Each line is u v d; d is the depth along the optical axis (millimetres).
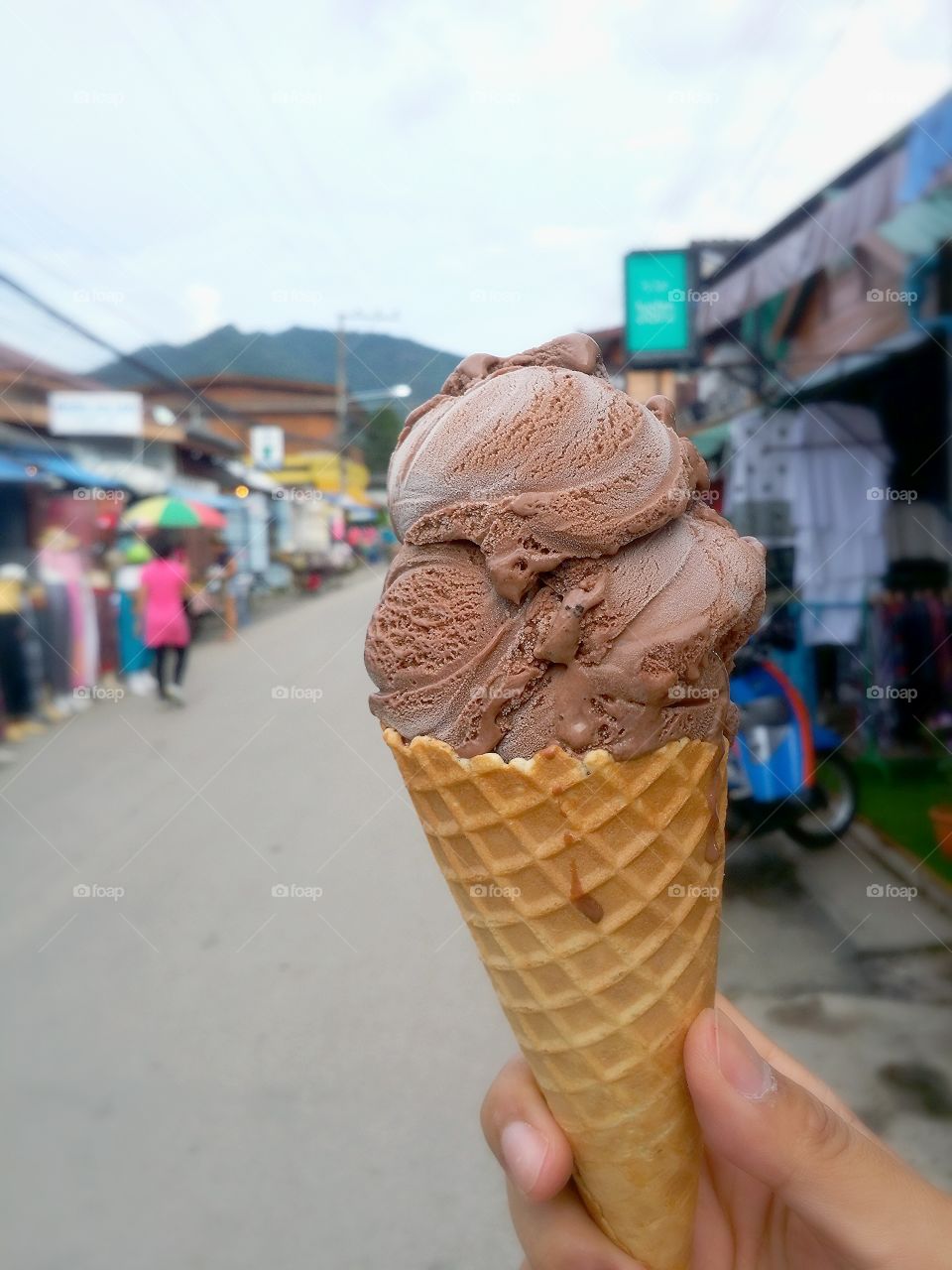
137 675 5332
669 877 1081
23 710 4930
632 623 1028
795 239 3139
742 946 2850
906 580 3432
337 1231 1973
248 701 4836
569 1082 1184
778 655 3398
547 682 1052
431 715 1095
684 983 1149
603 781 1017
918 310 3205
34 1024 2572
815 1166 1061
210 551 5742
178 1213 2045
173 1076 2396
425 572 1137
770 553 3396
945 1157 2070
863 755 3387
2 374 5348
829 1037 2463
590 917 1069
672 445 1145
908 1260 1019
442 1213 2020
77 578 5359
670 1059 1160
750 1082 1084
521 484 1068
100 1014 2590
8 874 3336
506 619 1080
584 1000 1122
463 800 1091
